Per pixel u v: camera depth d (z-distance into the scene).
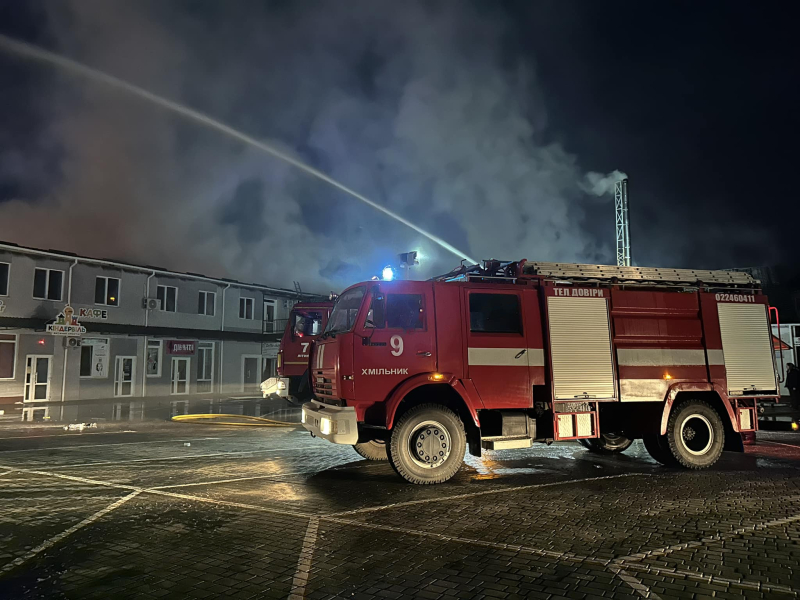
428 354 7.55
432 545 4.79
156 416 17.45
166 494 6.68
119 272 27.61
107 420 16.11
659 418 8.30
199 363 31.05
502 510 5.94
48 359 24.77
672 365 8.49
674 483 7.33
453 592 3.83
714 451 8.41
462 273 9.15
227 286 32.69
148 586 3.93
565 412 8.05
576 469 8.34
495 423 7.96
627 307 8.46
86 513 5.82
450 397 7.90
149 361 28.53
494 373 7.79
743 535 5.06
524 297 8.15
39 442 11.23
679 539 4.95
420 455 7.25
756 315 9.04
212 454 9.68
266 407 21.45
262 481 7.43
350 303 7.96
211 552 4.64
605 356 8.24
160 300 29.25
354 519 5.61
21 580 4.03
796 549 4.68
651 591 3.84
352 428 7.09
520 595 3.78
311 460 9.07
